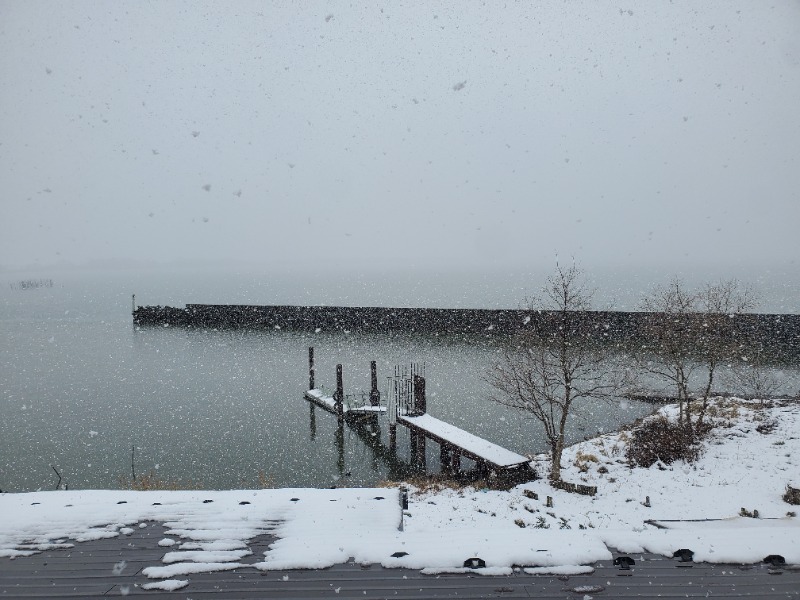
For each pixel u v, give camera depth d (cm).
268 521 958
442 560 796
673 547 845
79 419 3206
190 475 2388
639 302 7575
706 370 3700
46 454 2666
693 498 1628
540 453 2366
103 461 2570
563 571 772
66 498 1077
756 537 886
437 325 5688
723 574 765
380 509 1009
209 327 6900
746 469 1820
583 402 3177
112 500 1061
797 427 2186
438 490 1939
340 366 3142
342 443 2781
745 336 4122
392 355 4759
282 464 2508
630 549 845
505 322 5309
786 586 732
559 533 904
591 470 1997
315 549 830
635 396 3164
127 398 3653
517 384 2373
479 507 1669
